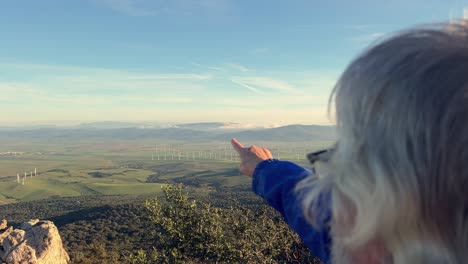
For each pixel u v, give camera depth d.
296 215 1.40
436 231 0.98
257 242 13.24
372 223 1.01
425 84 1.00
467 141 0.94
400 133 1.00
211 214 15.39
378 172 1.01
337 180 1.10
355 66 1.13
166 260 14.64
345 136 1.10
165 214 15.91
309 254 12.13
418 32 1.08
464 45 1.02
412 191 0.97
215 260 14.18
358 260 1.09
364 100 1.06
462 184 0.95
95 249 48.38
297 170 1.64
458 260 0.96
